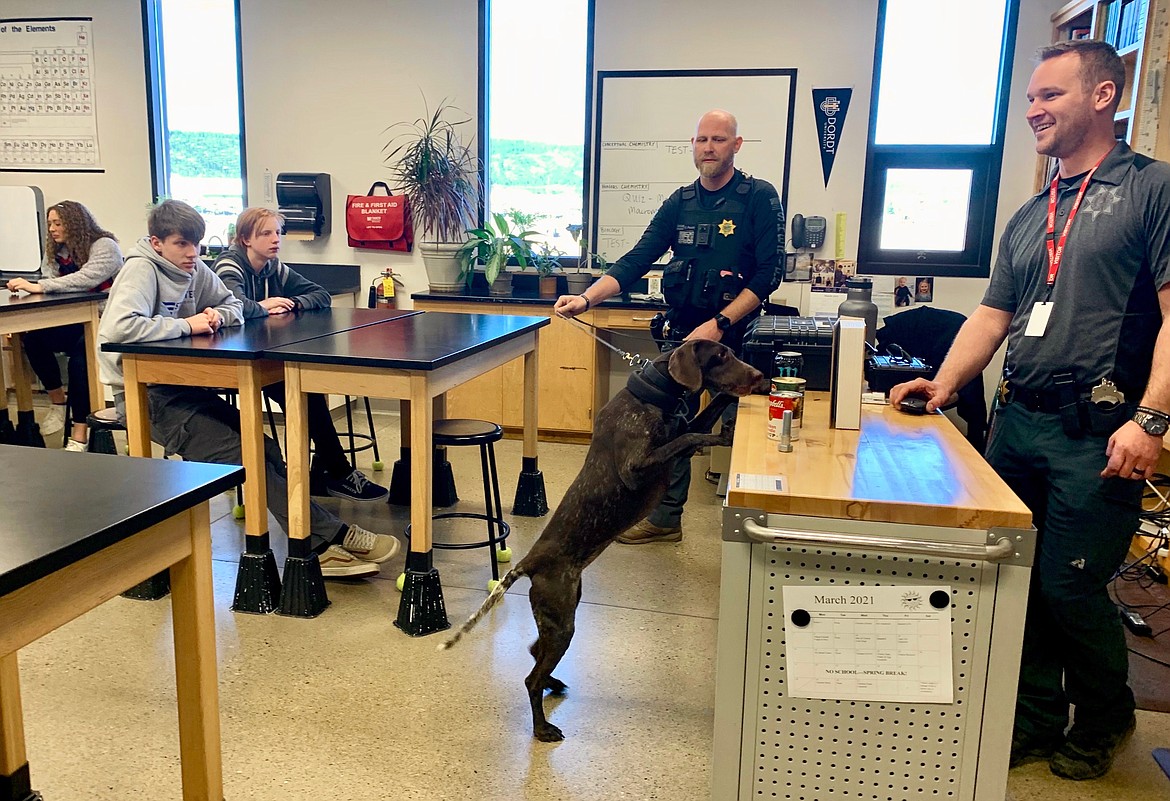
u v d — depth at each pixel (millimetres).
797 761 1517
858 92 4680
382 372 2541
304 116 5379
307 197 5316
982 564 1397
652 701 2318
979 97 4570
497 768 2004
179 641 1515
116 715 2188
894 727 1476
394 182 5340
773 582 1454
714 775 1544
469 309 4930
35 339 4715
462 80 5152
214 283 3252
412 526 2621
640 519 2078
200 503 1454
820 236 4809
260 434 2701
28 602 1141
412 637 2621
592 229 5113
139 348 2672
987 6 4488
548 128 5148
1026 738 2037
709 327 3123
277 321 3387
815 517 1422
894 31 4594
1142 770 2020
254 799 1872
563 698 2320
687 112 4887
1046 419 1870
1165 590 3016
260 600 2762
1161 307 1709
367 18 5203
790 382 1878
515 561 3258
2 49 5617
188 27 5438
